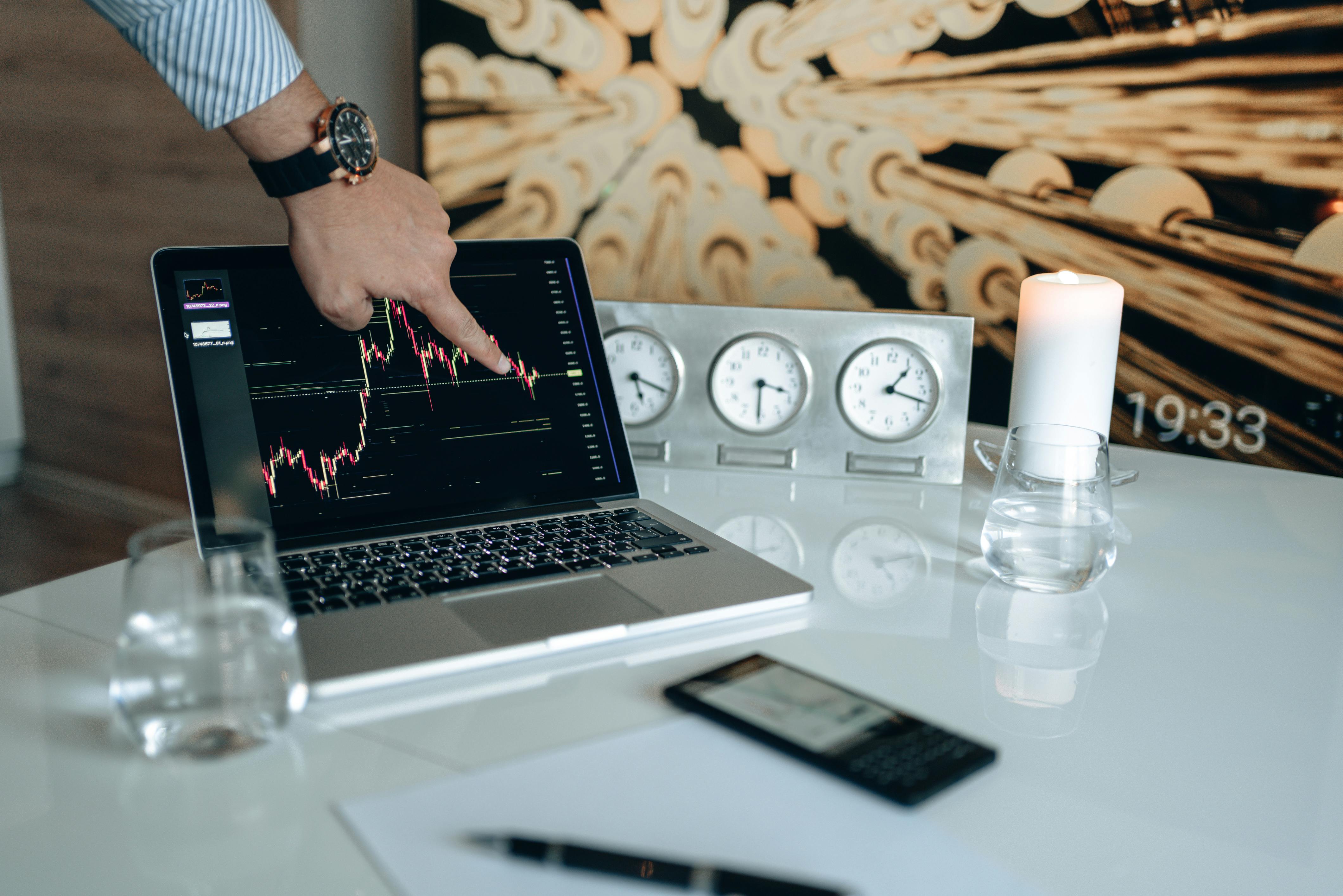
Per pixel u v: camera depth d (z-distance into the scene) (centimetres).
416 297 85
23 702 59
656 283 177
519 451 94
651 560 81
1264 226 134
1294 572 86
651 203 174
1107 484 79
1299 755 57
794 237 166
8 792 51
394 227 83
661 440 112
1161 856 48
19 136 277
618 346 111
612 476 97
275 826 49
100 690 61
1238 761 57
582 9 170
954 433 107
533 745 56
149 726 53
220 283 86
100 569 81
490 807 50
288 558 78
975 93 147
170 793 51
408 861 46
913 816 50
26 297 296
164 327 83
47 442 307
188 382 83
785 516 98
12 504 300
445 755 55
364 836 48
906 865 46
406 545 82
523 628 68
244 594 53
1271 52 129
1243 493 109
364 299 85
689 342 109
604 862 45
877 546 90
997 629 73
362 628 67
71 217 274
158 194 251
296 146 79
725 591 75
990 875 46
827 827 49
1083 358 102
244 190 233
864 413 108
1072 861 47
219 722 53
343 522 84
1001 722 60
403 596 72
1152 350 144
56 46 259
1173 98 135
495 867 46
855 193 159
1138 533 95
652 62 168
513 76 177
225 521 55
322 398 87
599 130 174
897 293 160
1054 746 57
